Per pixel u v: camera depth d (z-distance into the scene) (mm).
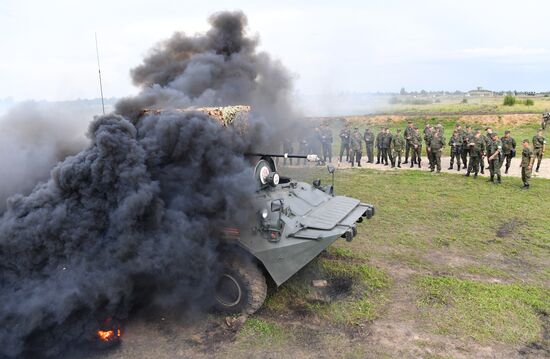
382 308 6484
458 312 6316
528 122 30078
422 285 7176
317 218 6828
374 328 5949
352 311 6387
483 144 15305
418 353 5387
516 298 6699
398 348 5492
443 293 6891
